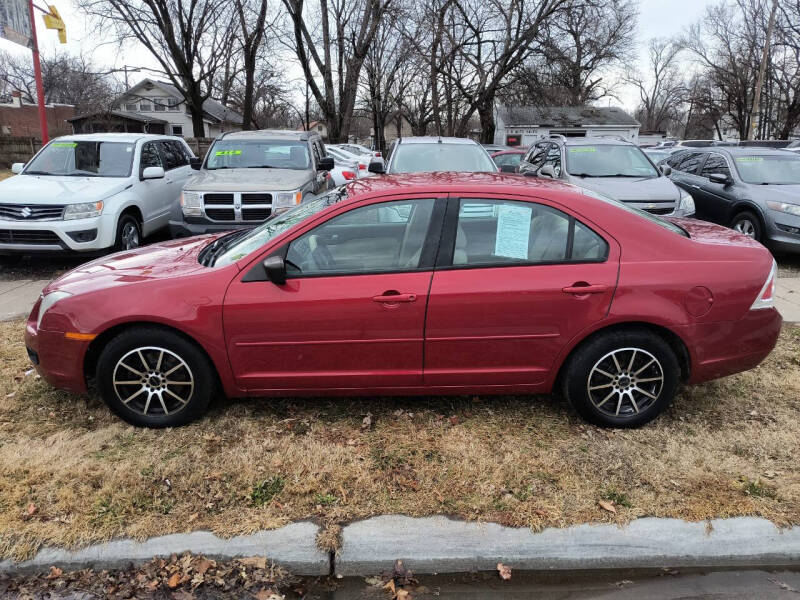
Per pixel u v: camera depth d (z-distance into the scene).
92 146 8.49
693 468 3.21
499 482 3.09
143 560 2.61
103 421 3.71
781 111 43.09
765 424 3.70
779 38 36.84
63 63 44.91
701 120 60.50
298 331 3.34
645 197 7.46
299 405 3.92
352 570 2.63
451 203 3.38
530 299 3.29
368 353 3.39
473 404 3.95
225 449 3.40
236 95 34.41
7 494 2.97
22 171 8.19
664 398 3.52
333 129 23.88
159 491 3.01
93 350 3.50
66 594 2.46
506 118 46.88
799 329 5.44
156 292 3.34
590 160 8.64
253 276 3.34
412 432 3.60
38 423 3.69
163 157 9.45
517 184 3.53
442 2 25.52
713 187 9.24
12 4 10.62
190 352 3.41
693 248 3.42
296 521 2.80
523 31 26.61
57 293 3.49
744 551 2.70
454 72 28.91
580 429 3.62
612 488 3.04
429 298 3.29
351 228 3.37
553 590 2.54
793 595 2.50
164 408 3.56
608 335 3.39
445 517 2.83
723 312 3.35
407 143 8.94
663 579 2.61
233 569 2.59
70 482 3.07
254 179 7.71
